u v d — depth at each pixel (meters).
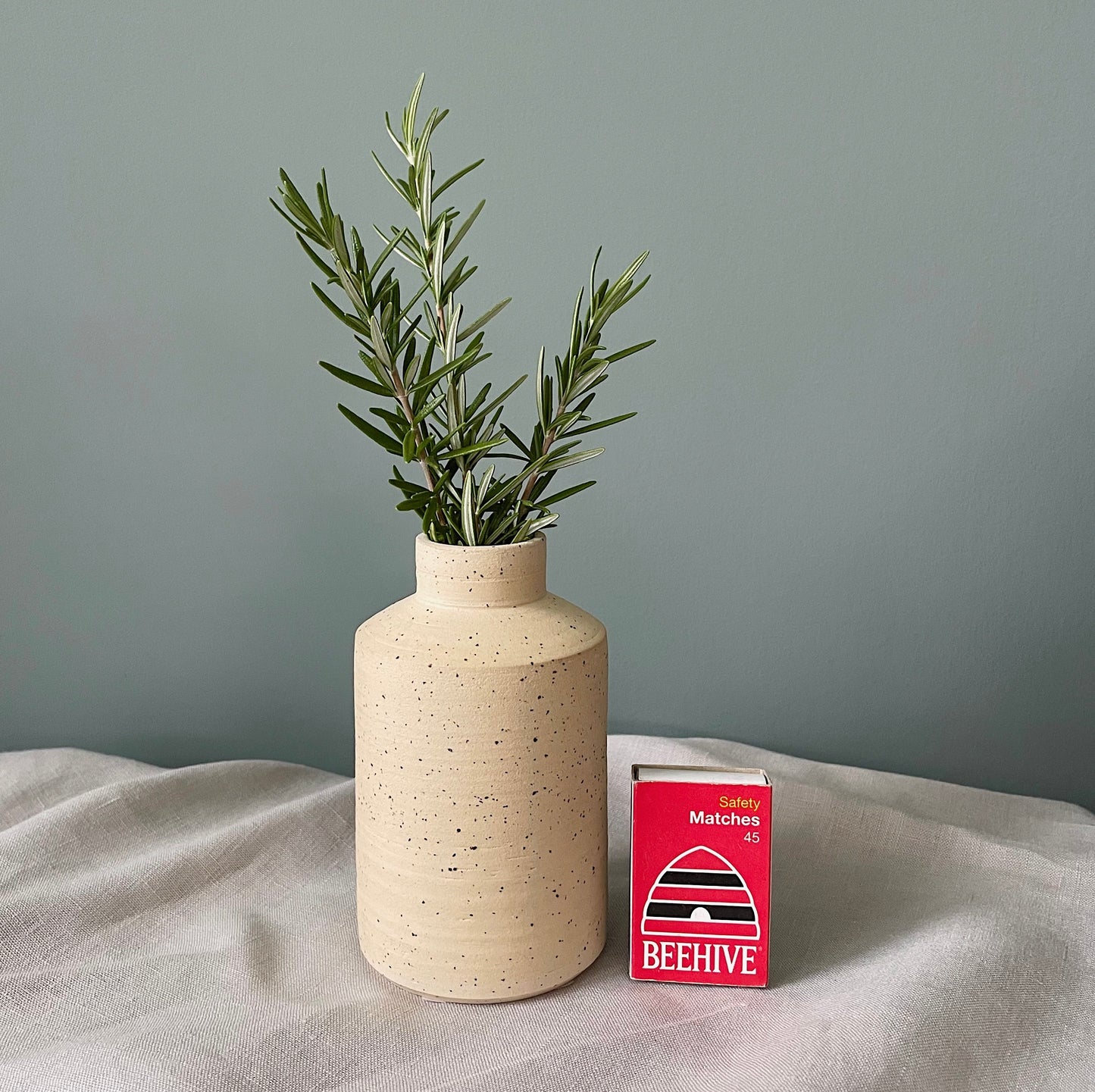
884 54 0.98
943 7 0.96
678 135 1.01
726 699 1.11
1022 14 0.96
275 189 1.04
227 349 1.07
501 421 1.06
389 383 0.66
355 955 0.75
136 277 1.07
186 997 0.69
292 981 0.72
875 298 1.02
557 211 1.03
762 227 1.02
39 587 1.13
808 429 1.05
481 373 1.06
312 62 1.02
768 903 0.69
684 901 0.70
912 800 0.98
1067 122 0.97
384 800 0.68
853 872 0.84
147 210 1.05
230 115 1.03
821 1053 0.60
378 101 1.02
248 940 0.76
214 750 1.16
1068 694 1.06
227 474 1.10
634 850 0.70
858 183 1.00
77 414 1.10
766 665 1.10
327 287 1.05
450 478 0.70
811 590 1.08
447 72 1.02
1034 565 1.04
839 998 0.67
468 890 0.66
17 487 1.11
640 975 0.71
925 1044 0.62
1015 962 0.70
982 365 1.02
